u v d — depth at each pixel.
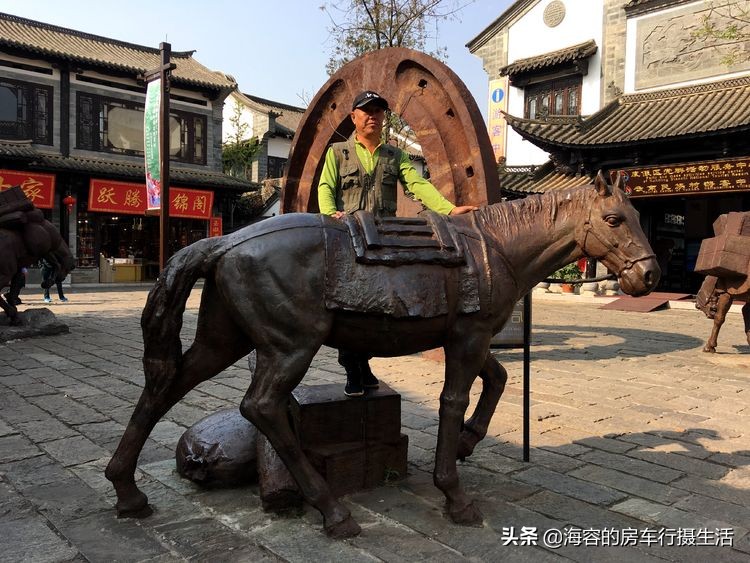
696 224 17.83
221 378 5.98
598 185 2.78
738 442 4.08
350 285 2.55
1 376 5.94
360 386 3.40
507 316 2.85
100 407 4.77
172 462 3.51
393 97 6.03
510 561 2.40
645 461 3.68
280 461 2.91
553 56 17.72
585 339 9.11
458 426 2.76
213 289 2.72
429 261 2.64
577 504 3.00
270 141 28.80
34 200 17.88
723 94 14.63
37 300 13.85
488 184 5.24
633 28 16.52
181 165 21.77
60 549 2.47
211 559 2.39
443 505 2.93
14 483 3.20
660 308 13.81
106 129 19.84
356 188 3.42
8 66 17.84
